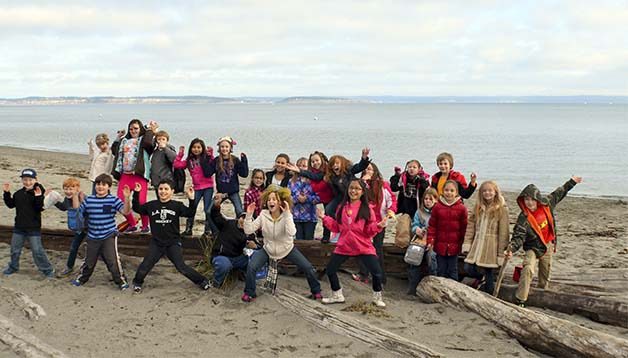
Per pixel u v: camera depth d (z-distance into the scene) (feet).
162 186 22.80
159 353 17.29
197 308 21.17
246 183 71.36
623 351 16.90
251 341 18.37
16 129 254.27
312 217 26.86
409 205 26.58
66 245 27.99
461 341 18.74
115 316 20.18
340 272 26.50
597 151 136.67
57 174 72.74
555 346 18.13
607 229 45.03
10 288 22.20
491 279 23.16
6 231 29.22
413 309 21.67
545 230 22.17
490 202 22.94
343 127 282.97
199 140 27.30
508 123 322.96
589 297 21.74
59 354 16.47
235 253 23.77
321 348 17.90
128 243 27.09
